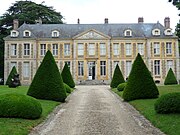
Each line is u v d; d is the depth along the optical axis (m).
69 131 11.05
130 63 53.62
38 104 13.66
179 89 25.97
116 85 34.78
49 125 12.30
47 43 53.88
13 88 31.95
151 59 53.22
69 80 35.06
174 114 13.23
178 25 33.75
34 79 20.45
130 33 53.75
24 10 63.75
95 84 52.00
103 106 18.42
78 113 15.49
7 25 61.50
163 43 53.25
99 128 11.55
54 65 20.84
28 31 53.69
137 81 20.52
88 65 53.94
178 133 10.07
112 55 53.66
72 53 53.84
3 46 57.69
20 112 12.84
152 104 17.31
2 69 58.09
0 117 12.73
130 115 14.83
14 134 10.01
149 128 11.55
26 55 53.50
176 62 53.09
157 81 53.16
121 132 10.82
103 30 54.97
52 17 64.69
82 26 55.78
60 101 20.44
